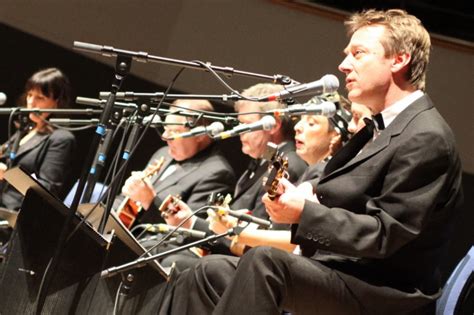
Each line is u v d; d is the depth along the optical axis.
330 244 3.55
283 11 8.15
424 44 3.94
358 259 3.71
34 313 3.68
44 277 3.67
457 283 4.04
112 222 4.08
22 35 8.85
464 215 7.05
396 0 7.71
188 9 8.58
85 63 8.73
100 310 4.00
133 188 5.47
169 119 5.91
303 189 4.27
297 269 3.52
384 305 3.60
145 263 4.06
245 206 5.37
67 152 7.21
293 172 5.39
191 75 8.44
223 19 8.42
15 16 8.88
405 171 3.60
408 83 3.92
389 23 3.93
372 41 3.91
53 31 8.84
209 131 4.49
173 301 4.27
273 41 8.16
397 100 3.92
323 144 5.17
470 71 7.38
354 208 3.72
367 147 3.82
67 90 7.44
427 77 7.46
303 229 3.58
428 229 3.70
